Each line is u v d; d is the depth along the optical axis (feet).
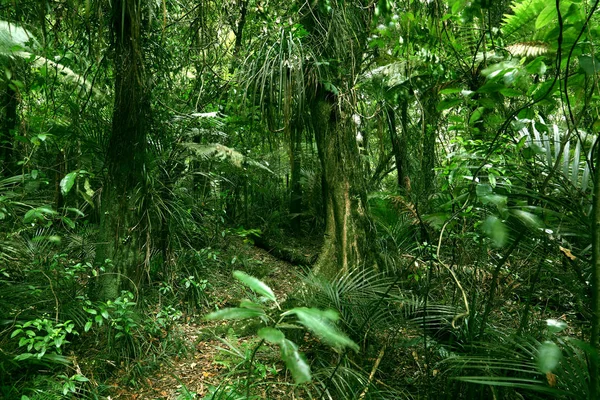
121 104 13.06
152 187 14.29
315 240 26.84
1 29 11.78
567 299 10.82
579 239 8.31
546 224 6.89
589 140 9.43
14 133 12.85
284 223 27.40
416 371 10.74
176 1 16.42
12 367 9.87
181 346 12.59
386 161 21.47
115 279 13.08
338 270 14.76
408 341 10.91
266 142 23.73
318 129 15.60
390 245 16.47
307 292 11.85
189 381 11.41
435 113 16.96
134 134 13.23
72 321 11.66
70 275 12.07
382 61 14.39
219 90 19.61
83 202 17.07
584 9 6.25
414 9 11.89
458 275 11.23
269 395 10.07
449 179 10.82
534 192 7.04
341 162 15.33
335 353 10.91
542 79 9.27
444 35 12.96
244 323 13.96
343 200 15.10
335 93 14.90
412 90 14.06
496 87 6.61
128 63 12.77
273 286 18.90
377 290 11.51
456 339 10.28
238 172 19.20
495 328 9.36
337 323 10.49
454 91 7.61
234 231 20.66
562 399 6.21
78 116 14.28
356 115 15.78
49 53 13.10
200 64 18.86
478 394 8.37
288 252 22.84
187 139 17.33
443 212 8.57
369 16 15.56
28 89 13.69
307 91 15.55
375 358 10.84
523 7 11.32
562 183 7.29
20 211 14.01
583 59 5.52
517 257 10.47
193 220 18.69
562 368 6.38
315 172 25.94
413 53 13.51
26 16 12.98
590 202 6.78
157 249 15.33
